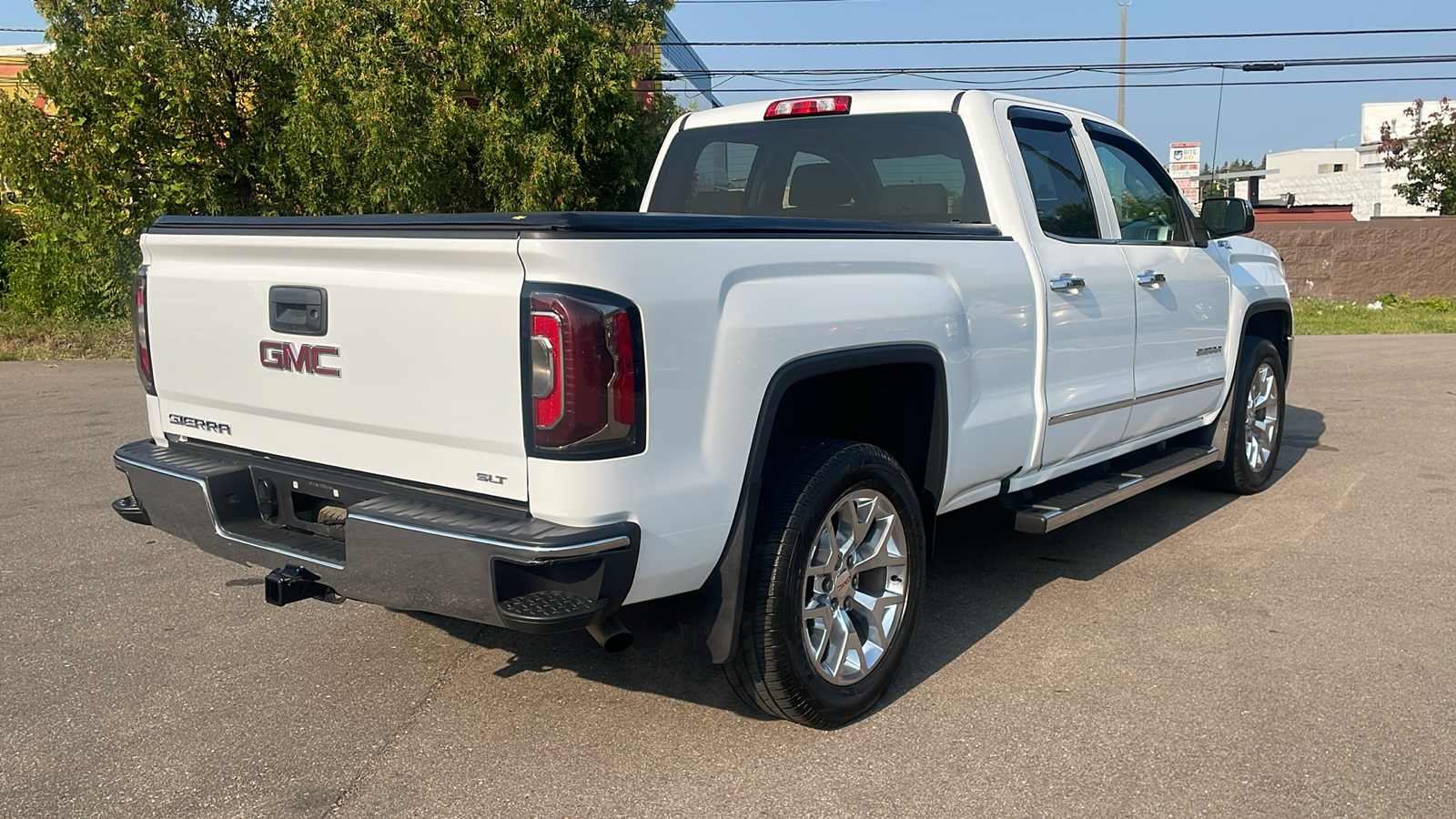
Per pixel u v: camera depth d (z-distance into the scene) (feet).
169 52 50.26
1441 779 9.97
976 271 12.62
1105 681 12.23
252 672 12.55
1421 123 110.52
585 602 8.89
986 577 15.94
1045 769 10.24
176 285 11.46
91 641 13.47
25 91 54.24
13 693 11.97
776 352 9.91
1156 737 10.84
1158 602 14.83
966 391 12.46
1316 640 13.35
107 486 21.27
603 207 57.16
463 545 8.74
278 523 11.09
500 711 11.59
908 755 10.54
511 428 8.89
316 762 10.48
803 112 15.52
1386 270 83.15
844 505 10.91
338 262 9.91
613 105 53.78
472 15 50.78
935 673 12.50
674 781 10.09
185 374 11.59
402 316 9.43
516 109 51.85
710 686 12.22
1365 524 18.58
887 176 14.88
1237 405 19.72
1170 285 16.92
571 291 8.52
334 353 10.02
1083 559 16.83
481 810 9.59
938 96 14.35
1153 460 17.70
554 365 8.55
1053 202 14.65
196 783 10.06
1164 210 17.76
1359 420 28.71
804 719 10.77
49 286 53.62
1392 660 12.71
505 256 8.70
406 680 12.37
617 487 8.84
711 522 9.61
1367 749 10.55
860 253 11.02
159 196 51.80
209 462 11.34
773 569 10.07
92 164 50.93
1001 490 14.05
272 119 53.67
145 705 11.69
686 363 9.21
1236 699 11.70
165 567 16.33
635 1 64.44
